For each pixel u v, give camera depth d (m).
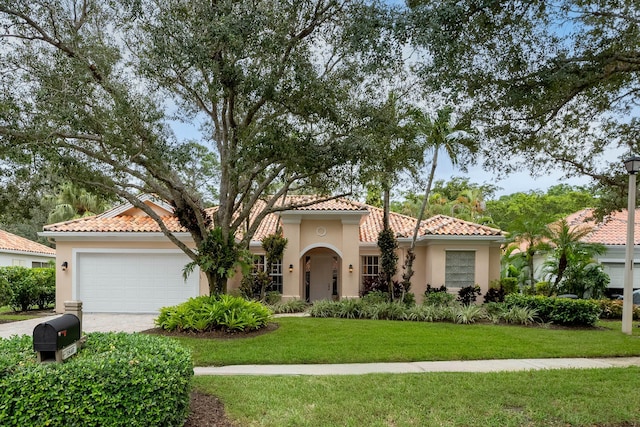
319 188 12.48
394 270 17.59
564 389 6.89
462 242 18.84
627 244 12.60
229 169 11.02
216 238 12.59
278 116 11.05
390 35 7.32
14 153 9.26
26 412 4.43
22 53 10.07
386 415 5.75
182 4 9.62
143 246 17.84
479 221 36.78
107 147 11.14
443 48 6.87
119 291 17.81
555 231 18.53
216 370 8.35
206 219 13.64
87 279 17.88
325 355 9.38
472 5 6.80
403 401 6.28
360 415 5.72
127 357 5.08
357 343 10.54
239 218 13.01
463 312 14.54
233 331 11.77
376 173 11.01
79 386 4.54
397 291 18.20
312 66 10.05
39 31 10.46
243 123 11.53
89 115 10.02
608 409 5.99
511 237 19.28
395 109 11.37
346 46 9.99
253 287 18.62
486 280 18.77
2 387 4.45
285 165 10.55
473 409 5.99
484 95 7.95
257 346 10.20
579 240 18.48
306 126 11.12
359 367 8.61
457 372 8.11
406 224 21.77
